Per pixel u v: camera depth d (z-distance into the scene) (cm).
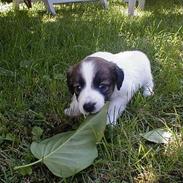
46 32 88
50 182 43
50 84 62
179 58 77
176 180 44
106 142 47
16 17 106
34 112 55
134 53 62
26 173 44
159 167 45
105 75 50
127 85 55
